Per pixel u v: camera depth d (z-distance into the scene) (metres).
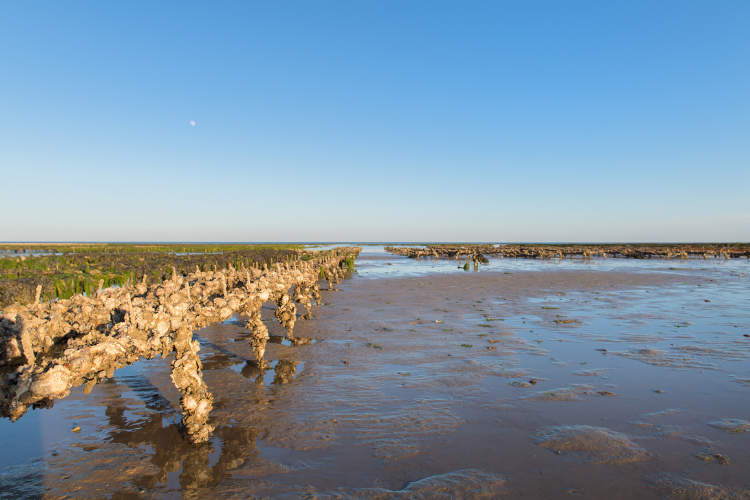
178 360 6.72
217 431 7.10
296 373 10.15
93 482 5.62
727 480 5.56
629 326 15.45
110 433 7.08
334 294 25.00
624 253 78.81
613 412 7.78
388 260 71.25
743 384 9.23
